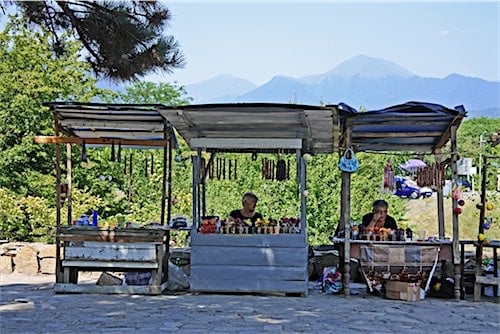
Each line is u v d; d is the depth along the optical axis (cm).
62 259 920
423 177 996
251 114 832
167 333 646
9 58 1609
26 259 1112
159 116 891
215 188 1338
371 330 670
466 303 849
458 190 879
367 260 895
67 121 934
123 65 834
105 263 908
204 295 891
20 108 1576
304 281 887
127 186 1584
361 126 920
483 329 686
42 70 1622
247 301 841
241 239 895
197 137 939
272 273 891
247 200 963
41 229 1359
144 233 904
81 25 805
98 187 1603
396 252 890
